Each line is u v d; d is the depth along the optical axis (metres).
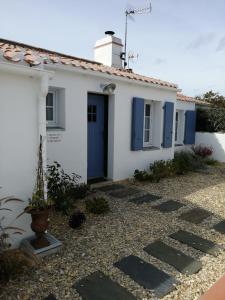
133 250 3.62
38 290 2.76
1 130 3.26
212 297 2.55
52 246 3.45
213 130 11.79
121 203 5.57
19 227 3.52
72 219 4.18
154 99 8.13
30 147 3.54
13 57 3.30
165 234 4.15
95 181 7.04
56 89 5.86
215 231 4.32
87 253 3.50
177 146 10.94
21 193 3.51
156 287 2.86
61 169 5.75
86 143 6.34
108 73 6.41
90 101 6.80
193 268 3.22
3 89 3.22
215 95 18.12
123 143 7.38
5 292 2.71
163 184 7.28
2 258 2.90
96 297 2.69
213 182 7.67
